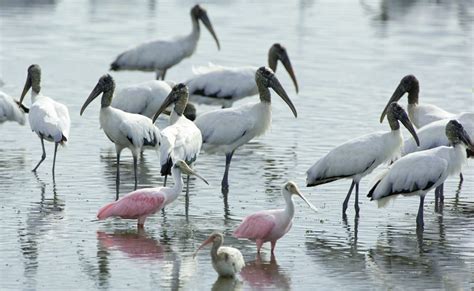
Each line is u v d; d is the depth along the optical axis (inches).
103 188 684.7
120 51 1237.1
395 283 512.7
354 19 1546.5
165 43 1040.8
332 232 600.7
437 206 661.9
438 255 560.7
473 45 1311.5
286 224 549.3
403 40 1346.0
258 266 536.4
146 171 738.2
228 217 623.2
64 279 507.2
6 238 569.9
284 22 1501.0
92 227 597.0
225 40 1333.7
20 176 707.4
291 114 923.4
